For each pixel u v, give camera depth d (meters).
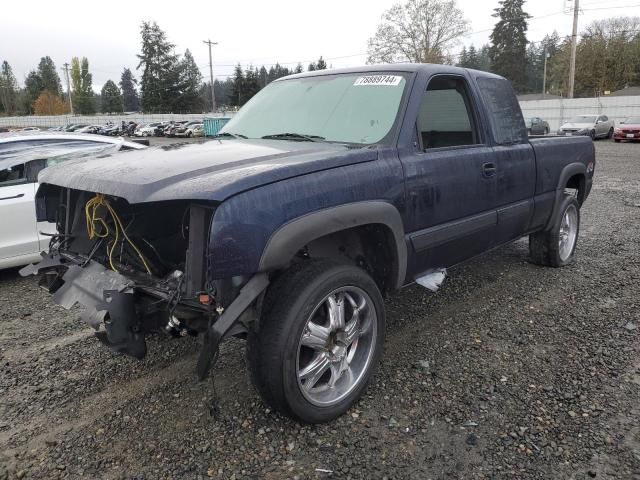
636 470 2.53
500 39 82.56
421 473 2.53
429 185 3.43
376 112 3.52
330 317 2.89
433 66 3.79
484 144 4.09
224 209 2.42
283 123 3.88
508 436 2.78
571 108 36.91
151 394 3.24
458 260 4.02
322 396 2.90
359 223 2.92
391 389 3.24
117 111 114.69
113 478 2.51
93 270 3.04
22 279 5.67
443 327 4.14
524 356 3.65
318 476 2.51
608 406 3.03
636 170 14.86
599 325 4.13
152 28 82.19
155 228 2.86
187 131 47.56
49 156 5.86
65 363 3.67
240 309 2.49
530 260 5.70
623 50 59.03
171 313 2.56
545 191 4.98
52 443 2.78
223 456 2.65
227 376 3.43
